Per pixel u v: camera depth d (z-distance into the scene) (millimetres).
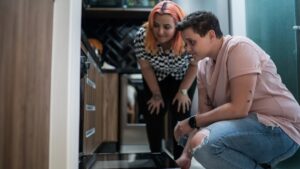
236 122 1141
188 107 1721
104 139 2664
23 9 940
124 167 1571
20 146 932
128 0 2830
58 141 1056
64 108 1064
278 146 1147
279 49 1649
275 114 1149
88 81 1763
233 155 1153
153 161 1719
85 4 2781
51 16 1044
